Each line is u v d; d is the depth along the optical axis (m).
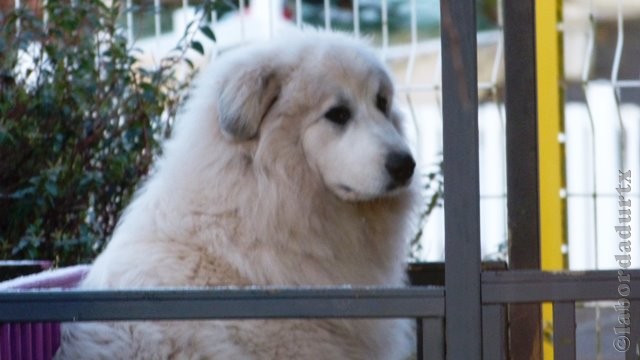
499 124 13.90
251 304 5.21
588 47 13.35
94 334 7.41
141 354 7.27
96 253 12.44
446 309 5.17
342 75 8.48
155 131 12.95
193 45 12.87
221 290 5.20
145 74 13.17
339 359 7.95
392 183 8.28
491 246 14.06
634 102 13.70
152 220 8.10
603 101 13.34
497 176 13.95
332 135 8.39
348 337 8.07
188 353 7.30
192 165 8.25
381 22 14.89
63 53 12.83
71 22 12.75
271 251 8.07
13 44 12.95
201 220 7.98
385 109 9.03
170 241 7.93
